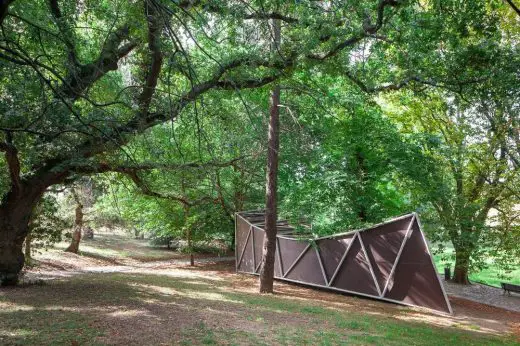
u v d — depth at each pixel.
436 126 21.16
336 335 9.23
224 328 8.80
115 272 20.20
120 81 11.18
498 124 17.38
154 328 8.15
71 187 13.87
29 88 7.65
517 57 9.88
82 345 6.58
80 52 11.16
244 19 8.98
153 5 5.73
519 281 26.86
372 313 13.50
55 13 8.78
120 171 12.77
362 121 17.86
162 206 25.11
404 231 15.33
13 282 12.22
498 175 18.77
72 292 11.88
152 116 10.23
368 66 13.20
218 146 18.08
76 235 26.72
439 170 18.38
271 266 17.17
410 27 9.43
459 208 17.61
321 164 18.61
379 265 16.17
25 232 12.40
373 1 9.34
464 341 9.94
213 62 11.66
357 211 17.91
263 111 19.81
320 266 18.66
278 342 8.05
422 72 11.51
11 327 7.48
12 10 7.25
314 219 18.80
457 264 18.72
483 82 10.65
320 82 16.52
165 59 9.71
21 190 11.78
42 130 7.98
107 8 9.26
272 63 10.12
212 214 27.44
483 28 8.37
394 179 18.92
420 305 14.63
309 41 9.54
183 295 13.45
